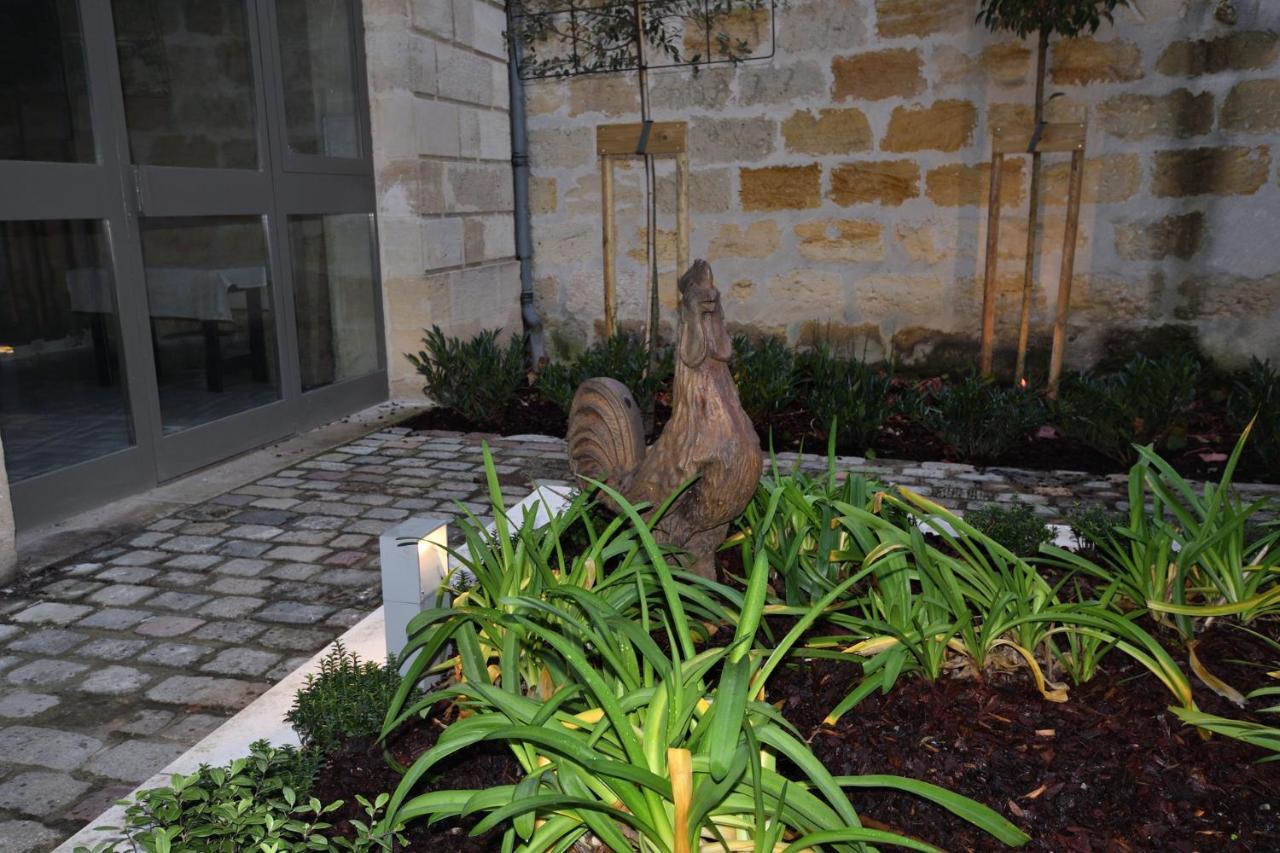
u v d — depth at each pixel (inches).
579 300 394.6
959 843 96.8
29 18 216.4
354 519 231.0
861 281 358.3
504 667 113.2
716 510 136.6
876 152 346.9
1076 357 342.0
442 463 280.1
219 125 275.0
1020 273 339.9
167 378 260.7
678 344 134.8
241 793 95.7
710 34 351.3
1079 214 331.9
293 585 192.1
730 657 94.7
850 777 93.1
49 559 205.2
